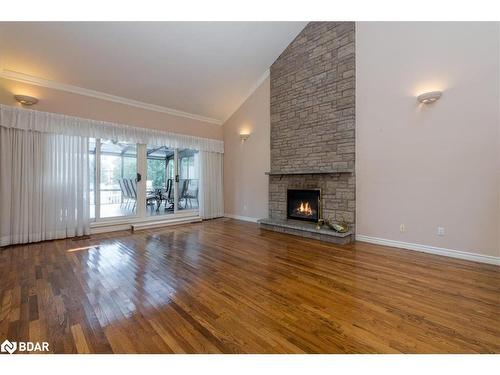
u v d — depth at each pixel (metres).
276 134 5.10
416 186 3.34
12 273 2.56
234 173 6.21
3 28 3.10
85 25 3.34
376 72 3.67
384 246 3.61
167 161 5.72
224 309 1.89
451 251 3.09
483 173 2.84
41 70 3.74
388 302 1.98
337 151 4.11
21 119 3.60
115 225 4.72
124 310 1.86
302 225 4.31
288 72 4.85
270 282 2.38
